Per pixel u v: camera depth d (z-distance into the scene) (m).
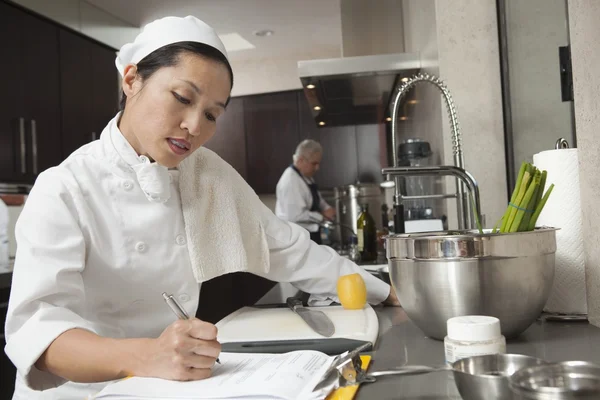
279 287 1.84
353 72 2.76
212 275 1.17
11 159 3.41
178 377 0.73
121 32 4.60
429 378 0.70
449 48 1.92
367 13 3.88
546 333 0.92
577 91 0.97
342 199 3.96
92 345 0.79
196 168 1.21
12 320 0.86
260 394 0.65
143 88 0.97
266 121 5.77
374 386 0.68
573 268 1.00
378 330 1.00
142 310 1.14
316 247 1.37
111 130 1.10
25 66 3.54
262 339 0.97
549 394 0.49
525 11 1.62
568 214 1.00
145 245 1.11
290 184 4.62
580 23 0.94
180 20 0.98
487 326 0.71
